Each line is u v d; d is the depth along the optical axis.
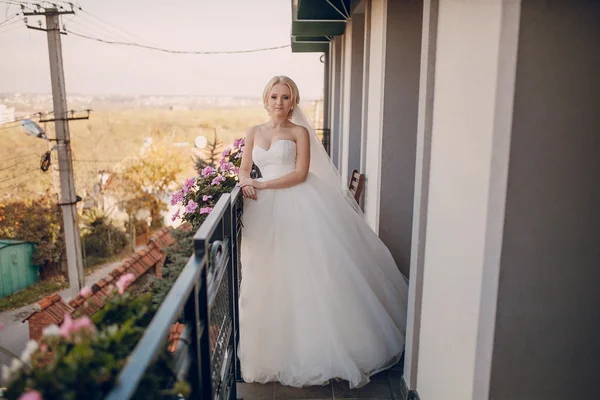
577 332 1.60
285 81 2.98
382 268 3.31
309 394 2.69
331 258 2.81
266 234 2.83
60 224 17.08
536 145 1.49
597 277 1.56
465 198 1.85
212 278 1.80
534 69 1.45
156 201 21.12
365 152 4.93
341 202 3.12
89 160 25.11
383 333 2.90
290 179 2.90
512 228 1.54
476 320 1.73
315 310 2.77
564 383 1.63
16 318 12.98
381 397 2.67
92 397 0.97
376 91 4.29
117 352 1.10
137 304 1.35
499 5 1.53
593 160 1.50
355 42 5.85
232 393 2.51
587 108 1.47
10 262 15.72
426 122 2.32
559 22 1.43
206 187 3.02
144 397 1.08
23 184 19.05
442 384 2.13
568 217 1.53
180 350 1.47
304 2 5.66
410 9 3.61
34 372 0.98
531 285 1.57
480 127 1.70
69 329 1.08
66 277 16.95
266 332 2.79
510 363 1.62
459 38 1.92
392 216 3.88
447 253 2.07
